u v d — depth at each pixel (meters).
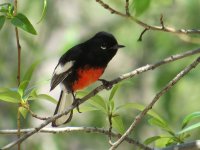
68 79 8.65
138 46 14.98
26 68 14.28
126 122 13.72
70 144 13.81
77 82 8.66
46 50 14.87
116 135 7.22
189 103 14.06
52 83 8.65
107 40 8.52
